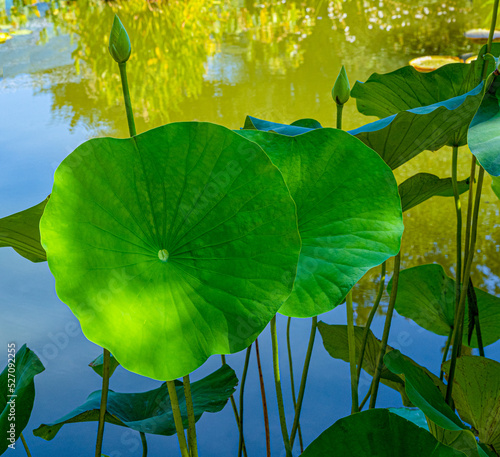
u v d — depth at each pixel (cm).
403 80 142
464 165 313
